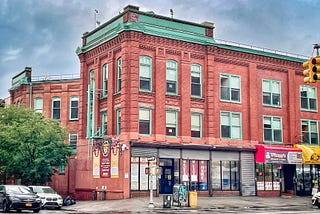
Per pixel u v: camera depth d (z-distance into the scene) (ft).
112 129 126.21
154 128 123.03
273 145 143.74
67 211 94.17
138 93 121.19
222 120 135.44
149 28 124.57
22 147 118.32
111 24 131.75
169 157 123.65
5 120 131.95
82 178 135.64
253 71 143.13
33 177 121.29
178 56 129.29
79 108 141.90
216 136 133.28
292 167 144.97
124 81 120.78
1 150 120.16
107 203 108.68
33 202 87.97
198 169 128.26
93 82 138.51
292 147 144.66
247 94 141.49
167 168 123.95
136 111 119.85
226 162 133.69
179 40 129.08
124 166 116.78
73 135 157.48
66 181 143.54
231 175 134.00
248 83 141.79
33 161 119.65
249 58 142.61
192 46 131.64
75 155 142.20
